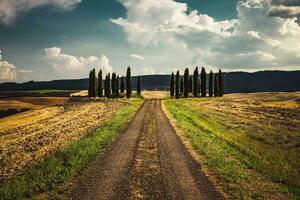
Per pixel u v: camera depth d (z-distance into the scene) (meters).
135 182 14.36
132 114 49.62
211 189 13.52
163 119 42.44
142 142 24.72
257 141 27.38
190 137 27.03
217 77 135.50
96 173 15.76
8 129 47.59
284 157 20.92
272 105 82.38
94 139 25.19
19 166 18.89
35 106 104.88
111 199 12.17
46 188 13.35
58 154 20.02
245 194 12.96
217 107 71.19
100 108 71.62
